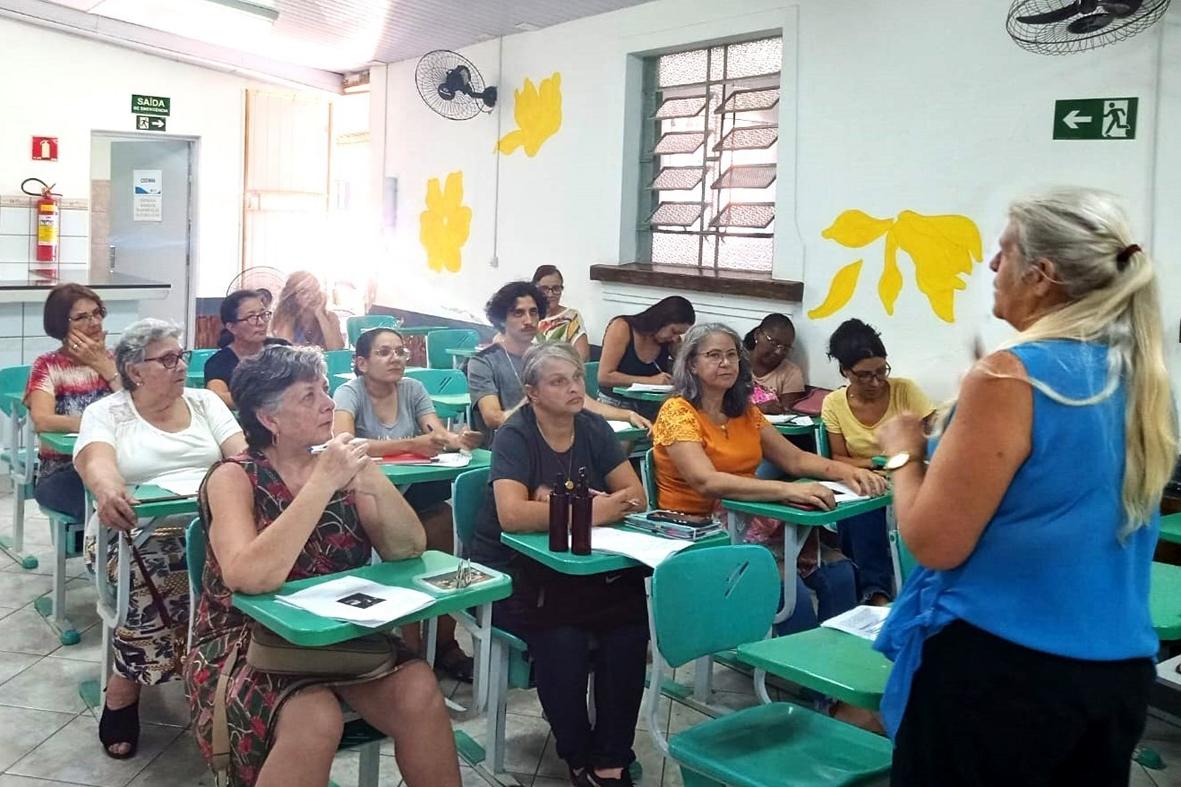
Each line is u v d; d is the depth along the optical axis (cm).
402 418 377
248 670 210
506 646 272
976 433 146
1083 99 404
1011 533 147
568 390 285
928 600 157
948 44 449
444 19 686
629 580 271
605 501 279
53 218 759
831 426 376
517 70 701
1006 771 150
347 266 954
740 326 548
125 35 771
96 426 306
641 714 314
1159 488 150
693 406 322
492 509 285
